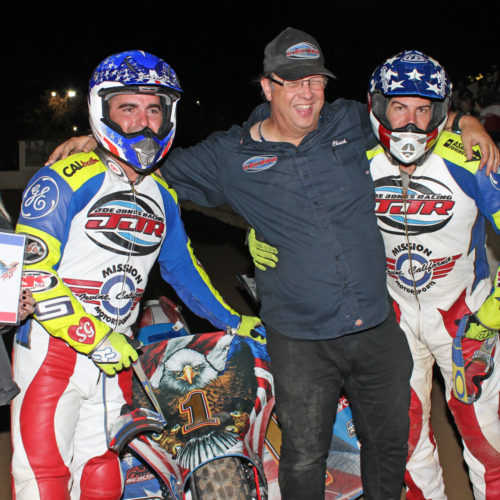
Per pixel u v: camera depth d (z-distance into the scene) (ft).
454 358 9.55
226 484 8.06
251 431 8.97
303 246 8.83
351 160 8.98
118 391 9.36
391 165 9.41
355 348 9.07
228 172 9.12
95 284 9.04
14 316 7.90
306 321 8.95
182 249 9.95
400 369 9.27
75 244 8.85
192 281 10.06
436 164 9.25
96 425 9.30
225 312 10.06
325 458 9.36
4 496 11.56
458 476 12.02
